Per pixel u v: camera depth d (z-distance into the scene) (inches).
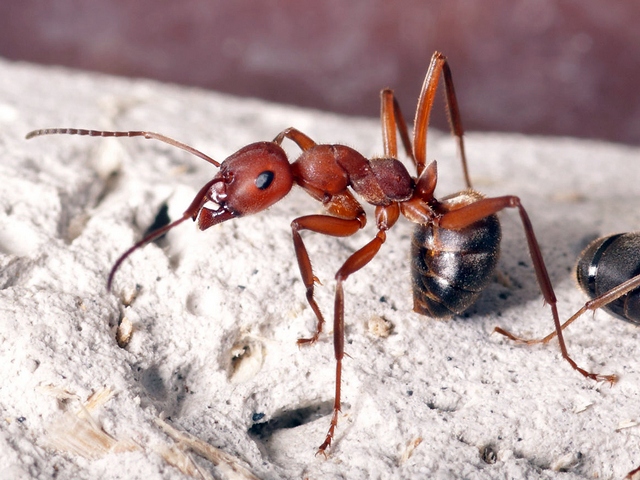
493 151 1.9
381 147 1.8
